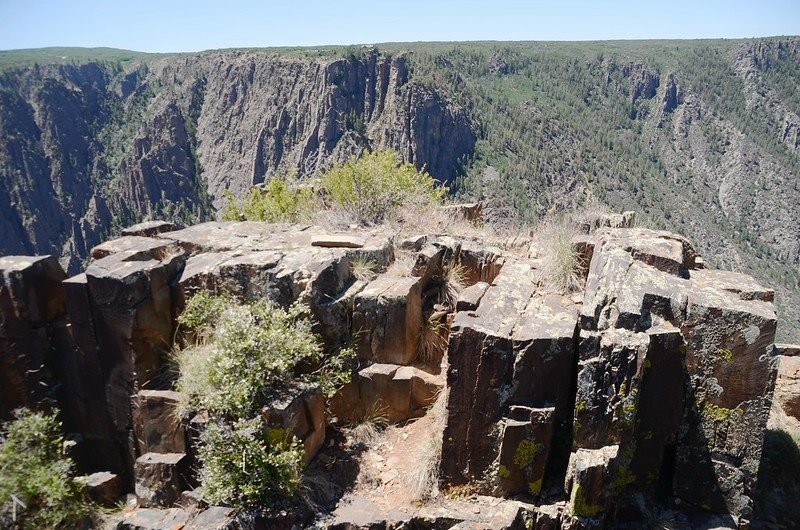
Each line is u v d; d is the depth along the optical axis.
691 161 139.38
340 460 6.69
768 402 5.57
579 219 8.90
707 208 116.50
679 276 6.52
